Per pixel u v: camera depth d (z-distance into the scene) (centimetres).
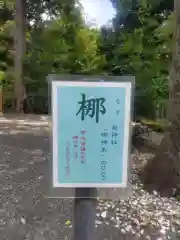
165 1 961
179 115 402
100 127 197
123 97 196
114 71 1053
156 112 787
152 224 320
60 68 1493
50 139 198
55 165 199
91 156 199
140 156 559
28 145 673
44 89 1420
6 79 1484
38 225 317
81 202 202
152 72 845
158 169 413
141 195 380
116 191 203
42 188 407
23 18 1416
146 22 983
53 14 1622
